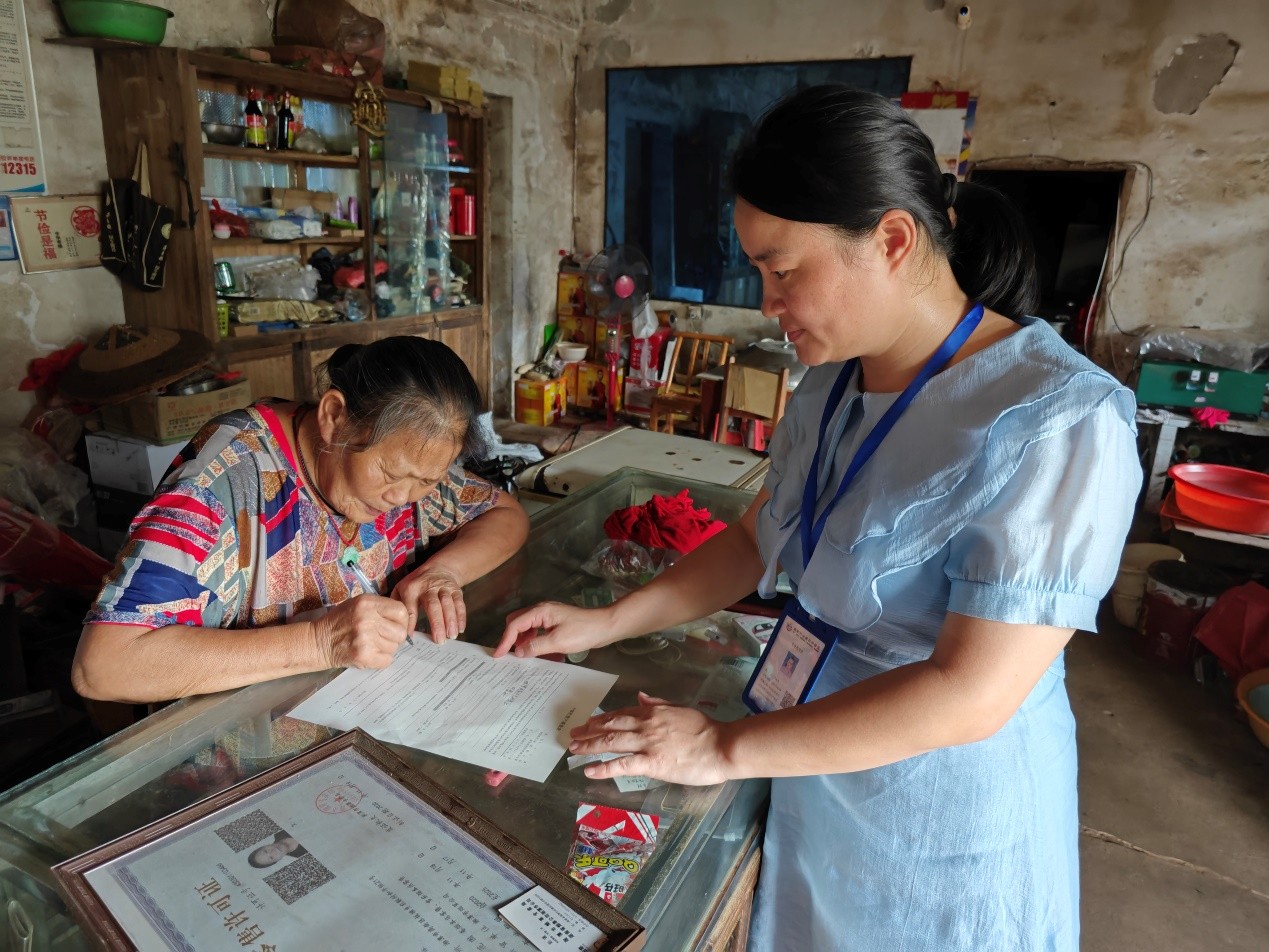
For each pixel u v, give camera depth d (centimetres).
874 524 72
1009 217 74
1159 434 393
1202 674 277
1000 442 66
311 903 58
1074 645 299
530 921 57
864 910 85
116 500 279
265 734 81
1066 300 441
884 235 67
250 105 320
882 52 448
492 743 81
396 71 409
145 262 291
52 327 285
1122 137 408
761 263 70
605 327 547
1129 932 182
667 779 74
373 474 98
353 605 96
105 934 55
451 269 472
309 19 337
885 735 67
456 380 98
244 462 103
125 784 72
